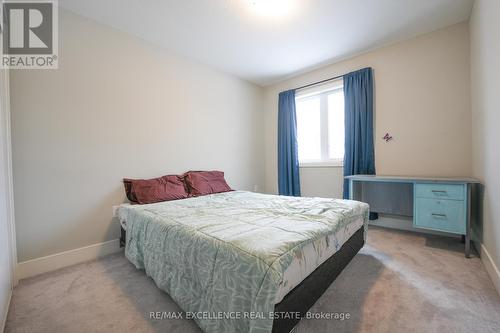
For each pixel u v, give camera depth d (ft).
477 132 6.63
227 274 3.08
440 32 7.87
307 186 11.78
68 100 6.47
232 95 11.65
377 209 9.27
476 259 6.05
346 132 9.86
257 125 13.11
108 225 7.21
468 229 6.12
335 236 4.55
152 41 8.36
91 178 6.89
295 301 3.17
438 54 7.92
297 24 7.48
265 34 8.04
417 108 8.37
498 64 4.60
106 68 7.23
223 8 6.63
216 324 3.14
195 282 3.67
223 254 3.20
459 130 7.61
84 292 4.87
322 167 11.23
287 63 10.42
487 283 4.84
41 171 6.01
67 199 6.45
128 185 7.41
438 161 8.00
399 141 8.77
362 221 6.26
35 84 5.94
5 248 4.46
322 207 5.48
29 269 5.73
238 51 9.25
